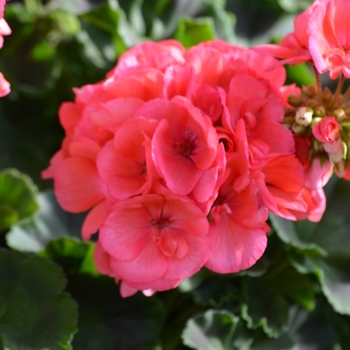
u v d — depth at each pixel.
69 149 0.58
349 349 0.70
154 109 0.55
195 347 0.63
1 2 0.54
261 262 0.67
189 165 0.55
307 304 0.69
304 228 0.71
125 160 0.56
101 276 0.66
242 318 0.67
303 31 0.55
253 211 0.54
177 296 0.69
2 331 0.61
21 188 0.72
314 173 0.55
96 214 0.57
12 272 0.63
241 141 0.54
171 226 0.55
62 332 0.61
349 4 0.55
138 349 0.65
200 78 0.56
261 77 0.57
